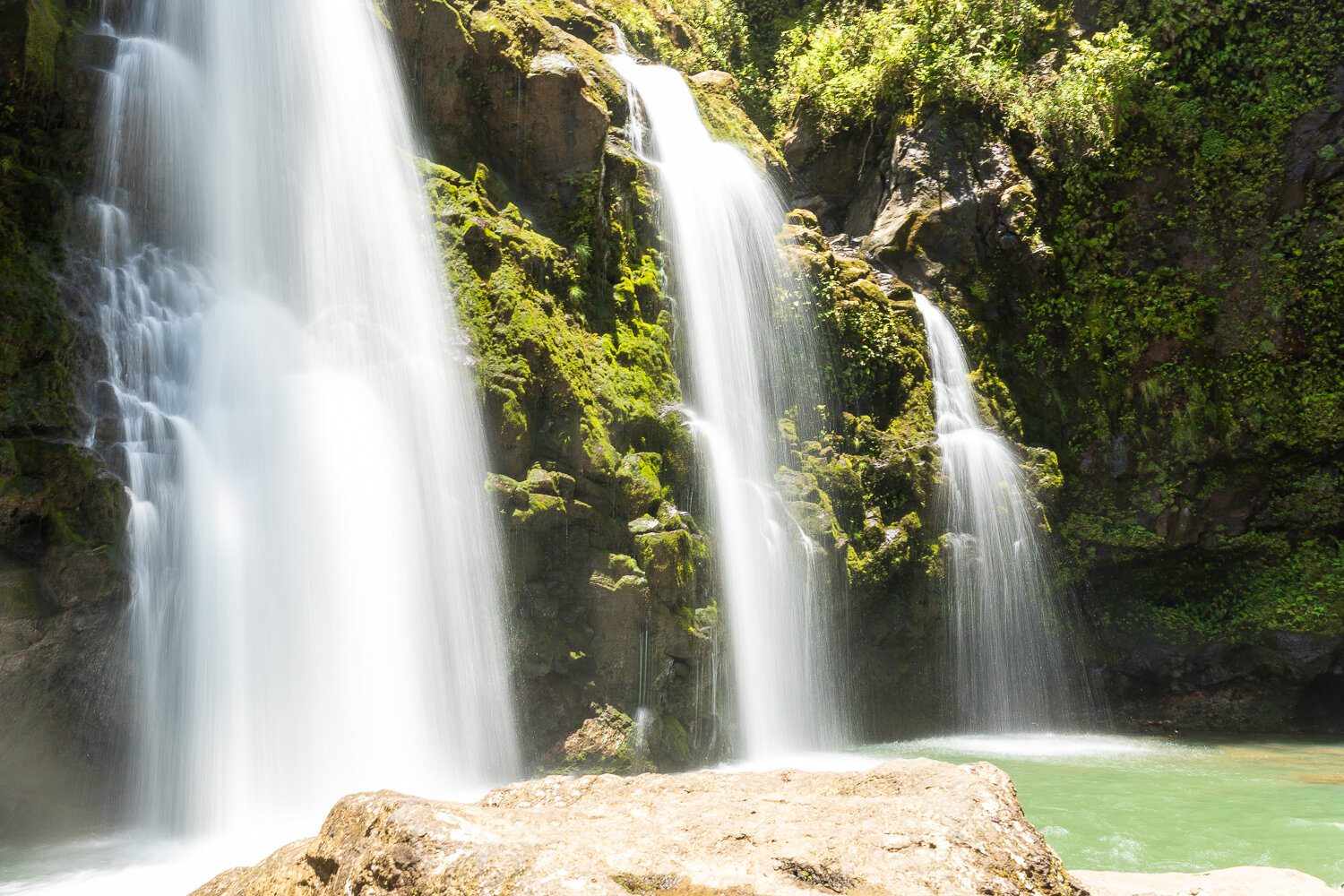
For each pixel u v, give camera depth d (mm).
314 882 3186
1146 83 18094
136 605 7863
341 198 10352
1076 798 9328
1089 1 19875
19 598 7176
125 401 8195
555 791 4156
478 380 9930
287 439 9086
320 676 8664
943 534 14977
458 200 10906
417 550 9383
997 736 15062
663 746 10359
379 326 10141
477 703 9492
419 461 9617
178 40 9500
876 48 20031
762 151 17766
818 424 14789
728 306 14344
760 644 12203
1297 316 16812
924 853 2895
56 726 7801
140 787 8000
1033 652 16125
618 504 10688
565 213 11984
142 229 8883
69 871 6785
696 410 13133
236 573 8445
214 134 9500
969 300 17500
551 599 10086
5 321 7508
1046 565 16766
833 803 3373
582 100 12125
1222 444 16922
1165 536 17016
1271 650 16875
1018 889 2855
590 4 18578
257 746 8289
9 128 8227
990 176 17906
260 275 9664
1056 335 17688
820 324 15359
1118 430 17297
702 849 2945
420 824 2988
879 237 18031
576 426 10406
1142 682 17719
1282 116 17234
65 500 7508
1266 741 14898
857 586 13719
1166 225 17625
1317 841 7555
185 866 6926
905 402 15469
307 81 10336
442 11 11664
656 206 13367
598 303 11953
